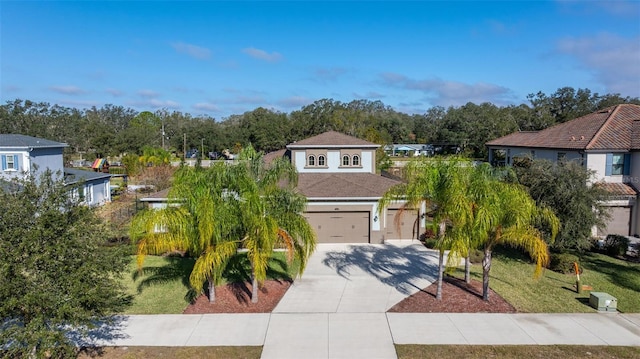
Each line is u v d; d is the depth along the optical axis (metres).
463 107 114.31
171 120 114.44
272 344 11.15
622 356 10.58
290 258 13.55
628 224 24.88
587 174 18.83
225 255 12.98
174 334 11.71
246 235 13.42
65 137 75.62
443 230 14.30
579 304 14.12
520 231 13.45
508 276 17.22
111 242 20.06
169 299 14.45
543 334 11.78
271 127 78.50
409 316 13.01
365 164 29.33
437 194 13.79
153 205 21.59
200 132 86.38
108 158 78.19
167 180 42.47
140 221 12.32
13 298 7.93
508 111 90.00
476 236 13.02
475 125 81.88
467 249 13.23
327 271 17.78
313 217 22.53
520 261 19.64
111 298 9.81
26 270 8.37
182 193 12.74
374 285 15.96
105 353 10.60
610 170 25.19
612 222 24.78
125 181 49.62
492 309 13.56
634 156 24.89
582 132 28.34
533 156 30.69
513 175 17.06
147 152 65.56
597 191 18.62
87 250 9.04
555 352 10.76
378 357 10.47
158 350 10.80
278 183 15.85
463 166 13.98
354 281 16.45
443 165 14.07
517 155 33.06
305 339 11.44
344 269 18.08
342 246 22.08
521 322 12.59
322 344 11.15
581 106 78.06
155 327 12.16
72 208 9.26
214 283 14.09
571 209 17.84
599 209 18.75
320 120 78.44
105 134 74.50
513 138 37.50
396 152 89.44
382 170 43.09
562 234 17.81
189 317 12.90
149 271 17.67
